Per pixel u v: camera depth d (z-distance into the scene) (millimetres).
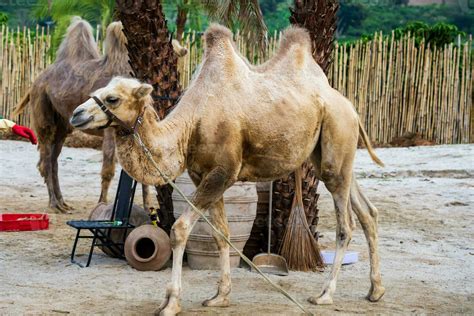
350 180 8141
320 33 9938
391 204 14188
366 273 9359
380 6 46062
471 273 9414
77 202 14148
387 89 22562
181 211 9219
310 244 9445
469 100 22734
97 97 7078
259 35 17844
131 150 7227
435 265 9820
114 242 9719
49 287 8281
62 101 12570
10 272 8922
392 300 8086
